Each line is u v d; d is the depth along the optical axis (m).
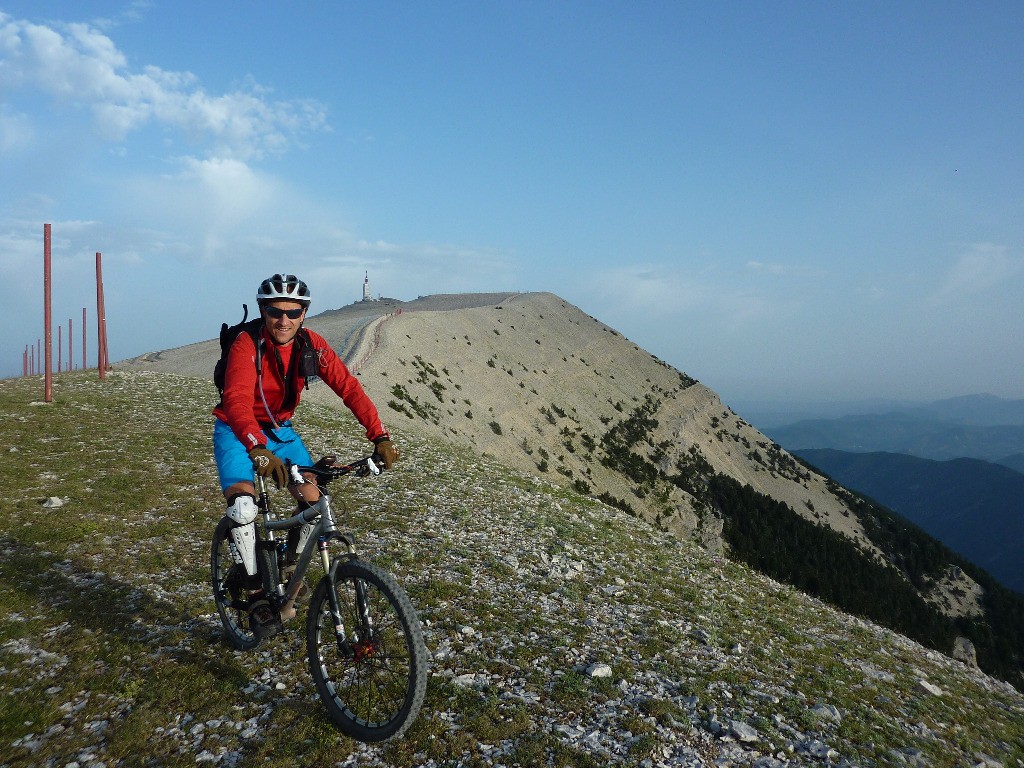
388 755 4.40
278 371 4.62
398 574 8.52
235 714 4.84
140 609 6.84
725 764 4.77
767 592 13.48
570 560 10.97
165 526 10.16
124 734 4.54
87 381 27.77
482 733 4.73
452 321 102.88
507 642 6.62
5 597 6.98
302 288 4.43
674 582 11.45
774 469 130.62
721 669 6.90
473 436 59.31
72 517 10.32
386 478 15.65
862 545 113.50
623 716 5.25
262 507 4.87
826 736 5.70
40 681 5.28
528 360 106.94
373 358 60.59
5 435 16.45
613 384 121.38
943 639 85.38
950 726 7.04
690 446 113.38
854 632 11.67
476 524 12.44
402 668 4.31
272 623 4.87
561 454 78.94
